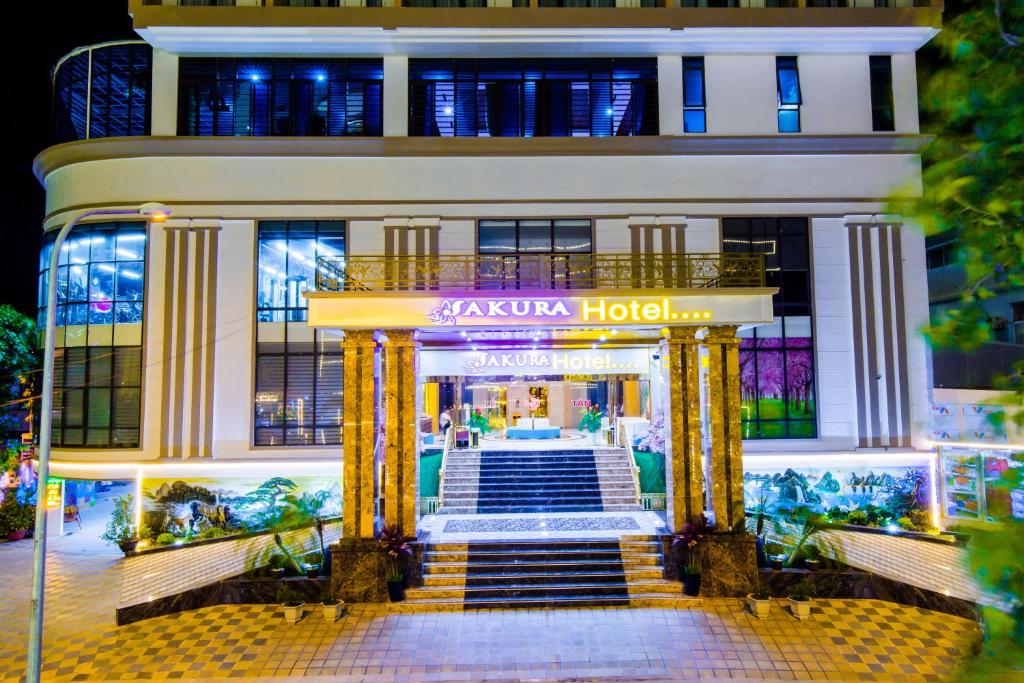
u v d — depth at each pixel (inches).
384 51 801.6
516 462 808.9
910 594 560.4
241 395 773.3
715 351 614.9
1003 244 232.4
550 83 812.0
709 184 791.1
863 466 777.6
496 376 823.1
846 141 791.7
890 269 792.3
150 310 773.9
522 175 791.7
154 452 764.6
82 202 794.2
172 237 778.2
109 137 776.3
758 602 543.2
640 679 449.7
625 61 814.5
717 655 480.7
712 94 807.7
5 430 954.1
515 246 790.5
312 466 768.3
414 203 786.8
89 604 602.2
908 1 800.3
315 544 663.8
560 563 598.9
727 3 815.1
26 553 788.6
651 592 579.8
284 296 785.6
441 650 492.7
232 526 759.1
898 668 458.0
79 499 989.8
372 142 781.9
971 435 735.1
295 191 784.9
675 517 604.1
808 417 787.4
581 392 1192.2
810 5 816.9
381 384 683.4
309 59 808.9
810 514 700.0
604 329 655.8
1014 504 609.0
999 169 230.8
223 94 802.2
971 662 218.8
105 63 815.7
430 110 807.1
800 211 792.3
